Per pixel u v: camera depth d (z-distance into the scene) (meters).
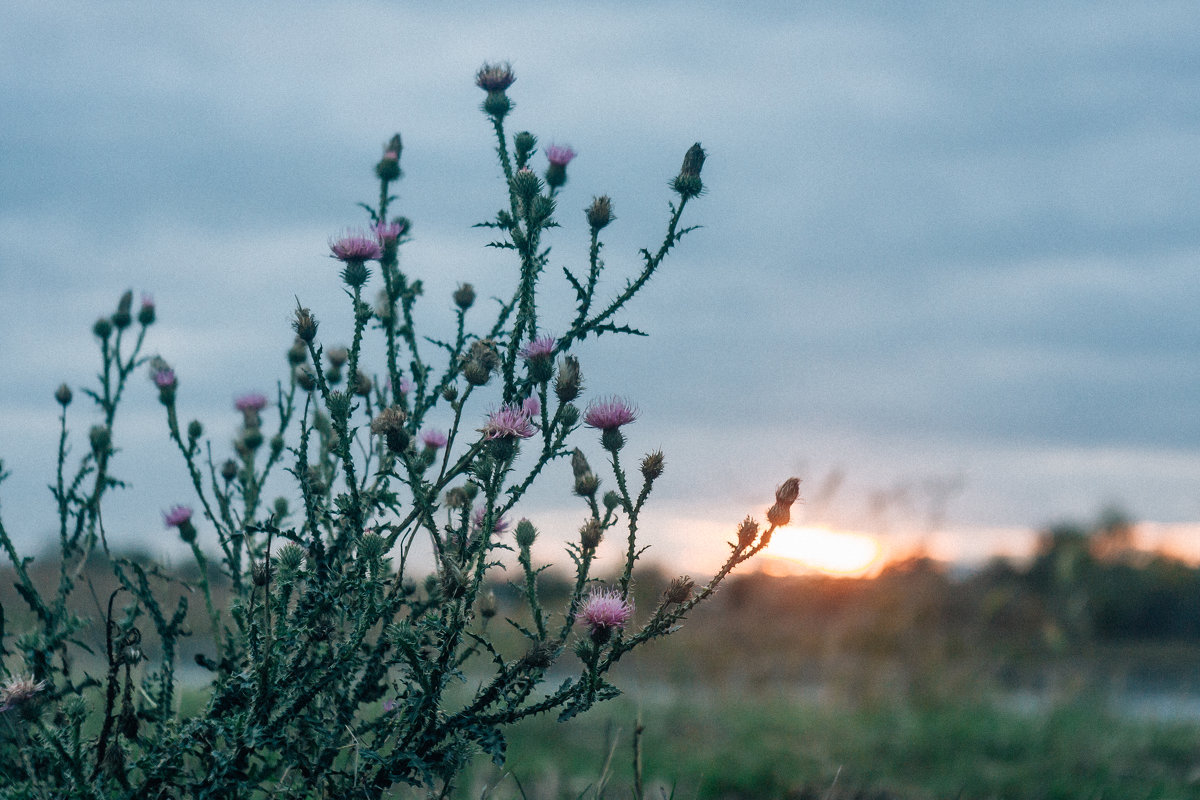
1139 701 8.02
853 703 7.30
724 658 9.70
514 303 3.16
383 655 2.90
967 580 11.48
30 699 2.74
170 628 3.18
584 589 2.85
